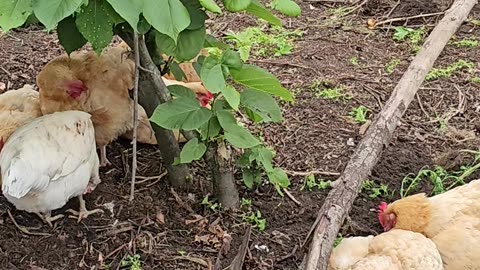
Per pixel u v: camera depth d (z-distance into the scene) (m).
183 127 2.03
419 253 1.99
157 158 2.67
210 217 2.35
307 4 4.28
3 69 3.30
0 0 1.41
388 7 4.13
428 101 3.17
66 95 2.43
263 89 2.07
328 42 3.78
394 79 3.37
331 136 2.88
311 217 2.39
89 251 2.20
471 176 2.65
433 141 2.87
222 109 2.12
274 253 2.23
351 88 3.28
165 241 2.25
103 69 2.45
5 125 2.40
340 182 2.18
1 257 2.15
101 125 2.50
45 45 3.59
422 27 3.88
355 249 2.06
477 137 2.91
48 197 2.13
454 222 2.16
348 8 4.17
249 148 2.23
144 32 1.92
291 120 2.99
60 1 1.39
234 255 2.21
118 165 2.64
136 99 2.15
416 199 2.26
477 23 3.91
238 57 2.02
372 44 3.75
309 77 3.38
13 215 2.32
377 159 2.37
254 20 3.99
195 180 2.49
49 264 2.14
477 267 2.08
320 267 1.87
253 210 2.40
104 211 2.35
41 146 2.08
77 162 2.17
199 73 2.08
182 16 1.51
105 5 1.68
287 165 2.68
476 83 3.31
